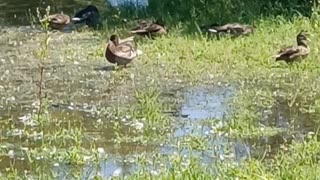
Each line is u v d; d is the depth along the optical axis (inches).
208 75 545.6
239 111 437.1
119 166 339.3
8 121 414.0
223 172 316.8
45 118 417.7
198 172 312.3
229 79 533.6
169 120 419.2
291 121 419.8
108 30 726.5
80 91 494.3
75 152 353.4
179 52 616.1
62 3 908.6
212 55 598.5
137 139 383.2
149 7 816.3
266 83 521.0
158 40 656.4
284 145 373.4
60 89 499.8
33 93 486.9
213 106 454.3
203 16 754.8
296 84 518.3
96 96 480.1
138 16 788.0
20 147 367.9
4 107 447.8
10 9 863.7
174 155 346.3
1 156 354.9
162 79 532.7
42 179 319.3
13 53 626.2
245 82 524.1
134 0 857.5
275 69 564.4
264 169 323.0
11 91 491.5
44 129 399.5
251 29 669.9
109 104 458.3
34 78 532.7
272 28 684.7
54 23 731.4
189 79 533.3
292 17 716.0
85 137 386.9
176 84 517.3
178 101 467.5
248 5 759.7
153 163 341.1
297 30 672.4
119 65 566.9
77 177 321.7
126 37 685.3
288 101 467.8
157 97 473.7
